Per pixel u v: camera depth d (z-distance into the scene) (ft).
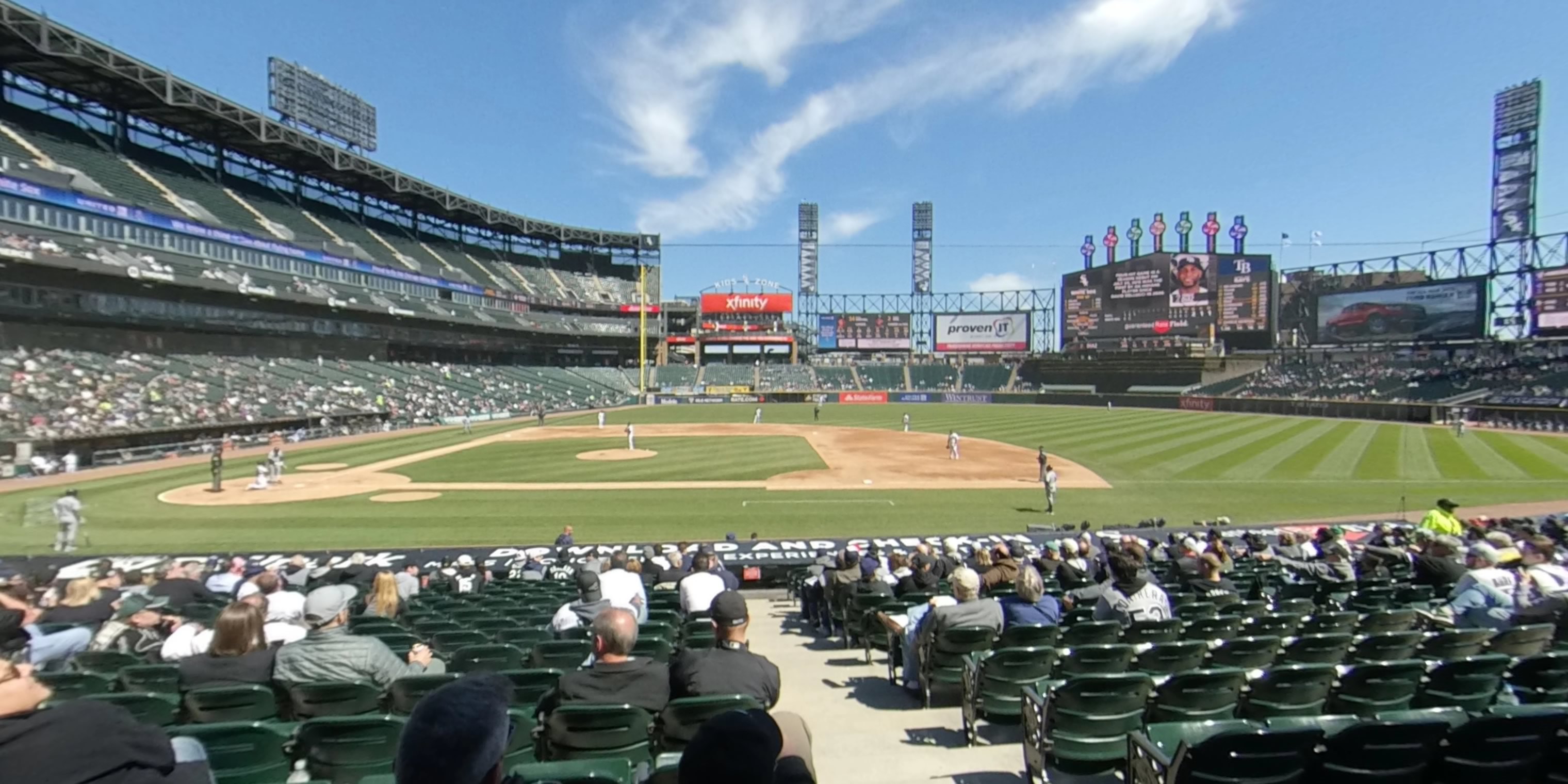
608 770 12.74
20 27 144.46
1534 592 26.18
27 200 136.87
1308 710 18.49
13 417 114.21
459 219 297.94
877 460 125.80
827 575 39.11
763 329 350.64
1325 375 234.58
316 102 241.14
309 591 37.55
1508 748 13.38
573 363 332.39
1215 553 42.24
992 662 20.88
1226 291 263.29
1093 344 293.43
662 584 46.85
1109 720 17.57
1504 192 211.82
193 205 185.78
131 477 107.96
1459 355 216.33
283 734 15.56
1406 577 41.91
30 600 32.09
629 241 356.59
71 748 7.45
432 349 256.32
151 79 169.07
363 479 106.01
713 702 15.43
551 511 81.30
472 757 6.69
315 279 204.44
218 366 166.81
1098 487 96.43
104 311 147.64
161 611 33.30
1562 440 141.49
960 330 337.93
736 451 139.03
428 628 30.68
